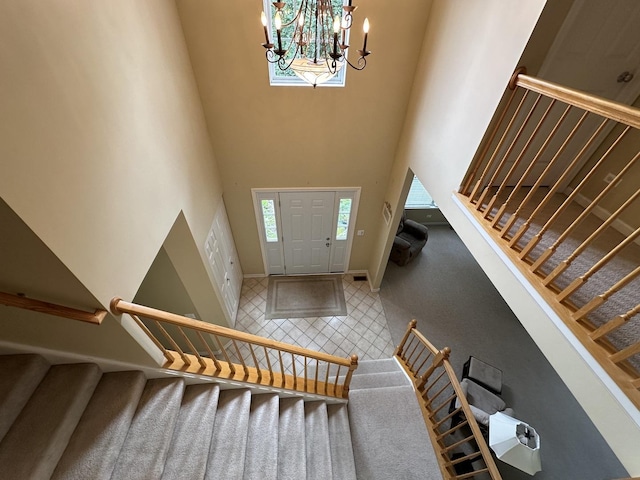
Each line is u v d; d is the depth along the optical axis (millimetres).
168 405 2102
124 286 1821
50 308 1479
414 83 3328
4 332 1734
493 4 2025
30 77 1193
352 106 3463
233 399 2432
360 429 2760
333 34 1905
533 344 4305
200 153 3199
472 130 2326
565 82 1958
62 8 1375
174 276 3139
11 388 1703
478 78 2225
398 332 4430
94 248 1558
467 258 5656
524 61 1810
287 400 2691
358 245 5008
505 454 2477
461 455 2992
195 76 3098
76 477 1643
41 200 1229
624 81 2014
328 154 3875
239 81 3170
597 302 1380
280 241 4836
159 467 1839
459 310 4750
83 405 1882
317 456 2457
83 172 1481
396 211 3967
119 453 1836
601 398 1382
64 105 1367
